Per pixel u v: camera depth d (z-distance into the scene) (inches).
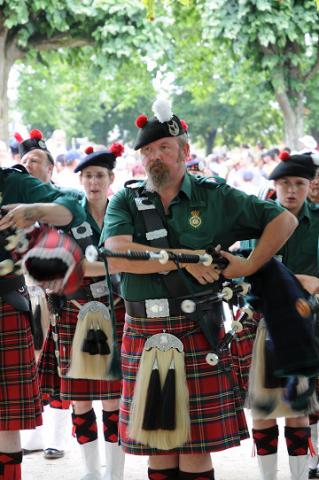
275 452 330.6
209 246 267.7
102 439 420.8
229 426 268.1
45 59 931.3
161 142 263.7
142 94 1318.9
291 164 326.6
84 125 2514.8
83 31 863.1
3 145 557.3
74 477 362.6
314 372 265.6
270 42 905.5
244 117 2468.0
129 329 274.2
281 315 267.4
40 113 2055.9
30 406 278.4
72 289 252.1
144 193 270.8
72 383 354.3
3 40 820.6
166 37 856.3
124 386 273.9
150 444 262.1
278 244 265.6
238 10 851.4
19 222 251.8
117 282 349.4
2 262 264.8
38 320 379.9
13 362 277.1
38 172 386.6
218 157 1056.8
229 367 272.8
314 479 360.5
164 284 266.1
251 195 271.0
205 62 1146.0
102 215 362.9
